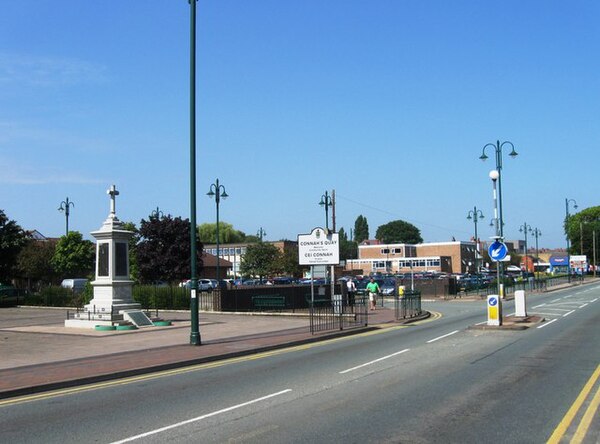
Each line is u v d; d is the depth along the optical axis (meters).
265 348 18.08
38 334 23.45
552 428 7.98
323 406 9.52
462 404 9.49
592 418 8.49
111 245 26.78
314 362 14.98
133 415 9.30
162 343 19.67
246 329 24.55
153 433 8.06
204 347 18.20
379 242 149.38
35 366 14.66
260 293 37.44
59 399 10.95
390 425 8.22
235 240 130.12
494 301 22.88
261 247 87.75
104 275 26.84
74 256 59.91
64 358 16.22
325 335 21.28
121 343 19.91
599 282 88.44
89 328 25.66
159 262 62.84
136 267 63.38
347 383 11.62
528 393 10.31
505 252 23.77
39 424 8.84
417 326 25.61
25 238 54.97
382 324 26.77
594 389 10.59
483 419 8.50
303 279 80.12
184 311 37.16
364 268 126.88
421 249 125.19
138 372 13.89
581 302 40.31
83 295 43.81
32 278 62.78
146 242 63.75
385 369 13.30
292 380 12.20
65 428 8.54
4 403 10.65
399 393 10.46
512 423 8.26
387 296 56.41
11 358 16.31
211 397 10.62
